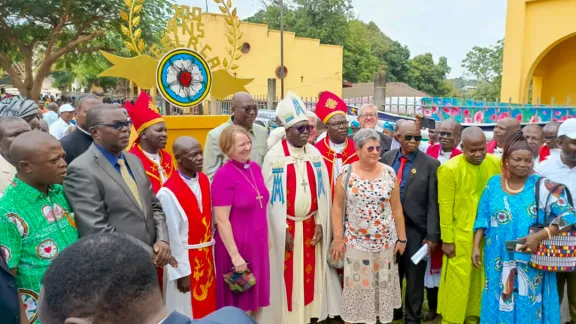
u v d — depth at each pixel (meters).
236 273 3.47
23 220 2.36
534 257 3.34
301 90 30.73
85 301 1.07
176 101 5.34
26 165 2.38
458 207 3.92
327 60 31.16
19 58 21.86
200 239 3.45
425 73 53.09
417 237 4.12
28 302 2.38
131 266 1.13
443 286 4.06
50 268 1.14
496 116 9.92
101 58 22.48
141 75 5.30
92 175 2.72
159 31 17.94
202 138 5.70
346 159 4.55
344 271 3.95
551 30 14.29
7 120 3.39
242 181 3.60
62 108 8.77
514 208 3.45
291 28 41.53
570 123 3.89
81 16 18.47
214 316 1.35
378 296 3.88
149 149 4.00
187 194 3.37
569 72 16.31
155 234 3.03
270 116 10.93
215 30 22.95
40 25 19.09
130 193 2.87
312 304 4.29
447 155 5.38
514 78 15.28
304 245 4.16
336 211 4.02
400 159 4.23
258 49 28.91
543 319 3.46
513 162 3.40
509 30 15.29
